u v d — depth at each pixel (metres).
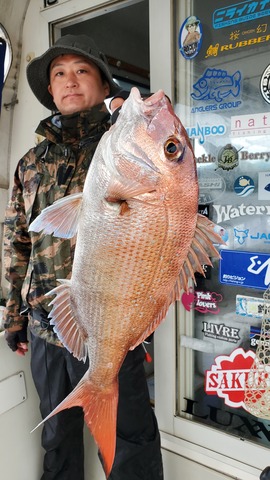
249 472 1.69
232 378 1.75
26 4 2.23
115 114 1.29
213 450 1.79
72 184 1.60
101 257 0.94
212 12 1.67
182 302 1.85
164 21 1.77
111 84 1.67
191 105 1.77
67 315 1.04
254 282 1.66
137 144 0.87
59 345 1.64
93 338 1.00
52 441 1.80
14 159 2.45
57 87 1.65
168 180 0.86
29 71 1.73
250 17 1.58
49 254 1.61
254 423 1.71
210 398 1.82
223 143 1.70
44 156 1.67
